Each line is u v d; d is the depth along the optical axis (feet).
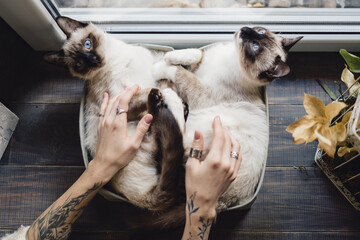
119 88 2.55
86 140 2.60
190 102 2.57
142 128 2.30
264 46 2.49
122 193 2.49
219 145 2.23
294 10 2.84
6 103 3.01
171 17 2.87
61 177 2.92
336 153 2.61
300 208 2.87
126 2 2.84
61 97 3.04
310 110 2.23
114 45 2.56
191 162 2.26
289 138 2.97
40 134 2.98
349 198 2.74
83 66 2.48
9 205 2.88
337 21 2.82
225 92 2.59
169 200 2.43
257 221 2.85
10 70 3.04
